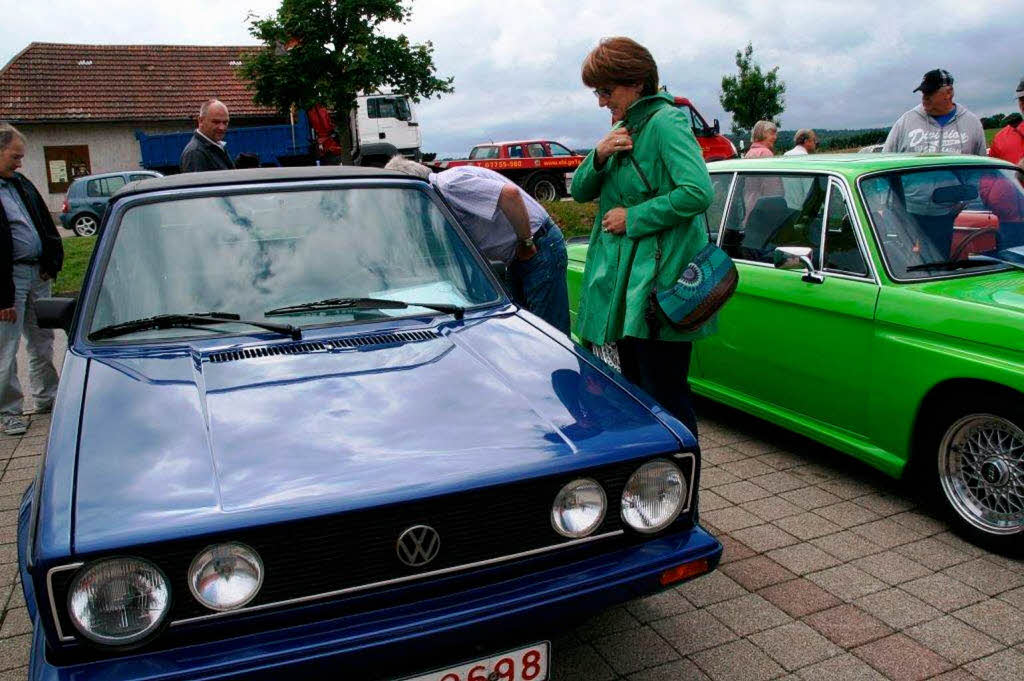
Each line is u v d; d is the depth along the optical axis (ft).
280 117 106.52
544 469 7.30
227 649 6.46
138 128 104.17
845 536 12.24
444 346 9.29
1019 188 14.61
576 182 12.35
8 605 11.05
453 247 11.18
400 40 88.48
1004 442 11.43
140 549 6.31
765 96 112.68
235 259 10.20
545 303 15.92
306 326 9.63
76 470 7.05
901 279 12.80
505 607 7.04
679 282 10.94
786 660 9.38
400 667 6.91
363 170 11.73
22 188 18.19
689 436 8.06
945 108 20.67
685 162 10.87
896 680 8.97
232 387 8.27
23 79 104.42
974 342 11.36
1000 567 11.24
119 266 10.03
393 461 7.16
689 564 7.80
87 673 6.20
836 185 14.02
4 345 17.48
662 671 9.27
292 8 84.07
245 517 6.51
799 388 14.23
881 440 12.89
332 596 6.79
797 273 14.05
